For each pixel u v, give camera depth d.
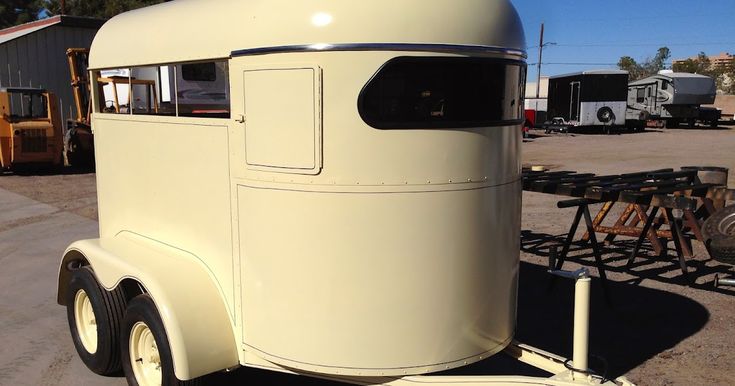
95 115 4.40
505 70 2.99
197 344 3.13
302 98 2.80
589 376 2.68
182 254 3.60
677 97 32.31
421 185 2.81
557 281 6.16
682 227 6.91
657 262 6.89
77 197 11.91
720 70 70.00
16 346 4.73
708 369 4.25
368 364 2.90
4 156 14.55
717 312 5.32
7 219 9.82
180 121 3.45
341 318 2.88
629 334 4.87
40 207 10.85
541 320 5.17
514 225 3.21
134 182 3.99
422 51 2.74
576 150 21.31
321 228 2.84
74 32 19.47
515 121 3.09
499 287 3.13
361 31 2.70
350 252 2.83
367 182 2.78
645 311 5.36
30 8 40.03
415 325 2.89
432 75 2.79
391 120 2.75
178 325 3.12
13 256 7.51
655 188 5.46
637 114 30.78
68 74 19.48
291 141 2.86
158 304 3.18
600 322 5.12
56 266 7.04
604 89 29.36
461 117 2.86
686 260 6.95
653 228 7.05
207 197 3.33
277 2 2.88
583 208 5.61
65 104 19.53
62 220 9.73
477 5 2.87
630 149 21.48
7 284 6.34
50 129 14.84
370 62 2.72
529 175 6.18
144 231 3.97
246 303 3.15
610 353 4.52
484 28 2.86
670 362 4.36
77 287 4.21
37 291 6.10
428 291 2.88
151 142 3.74
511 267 3.21
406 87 2.76
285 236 2.93
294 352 3.00
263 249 3.02
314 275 2.89
